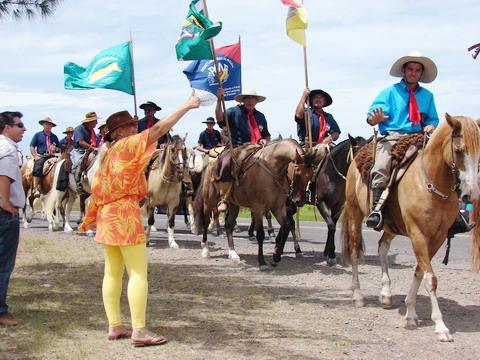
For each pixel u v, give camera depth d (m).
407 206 6.67
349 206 8.22
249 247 13.75
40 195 18.33
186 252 12.88
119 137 6.35
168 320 7.16
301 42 11.72
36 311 7.54
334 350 6.03
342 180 11.09
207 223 12.24
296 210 12.34
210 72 12.20
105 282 6.36
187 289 8.98
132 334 6.14
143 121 14.09
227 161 10.94
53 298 8.25
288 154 10.38
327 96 12.44
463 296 8.56
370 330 6.80
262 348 6.06
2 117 6.69
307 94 11.69
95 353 5.89
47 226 19.34
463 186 5.98
